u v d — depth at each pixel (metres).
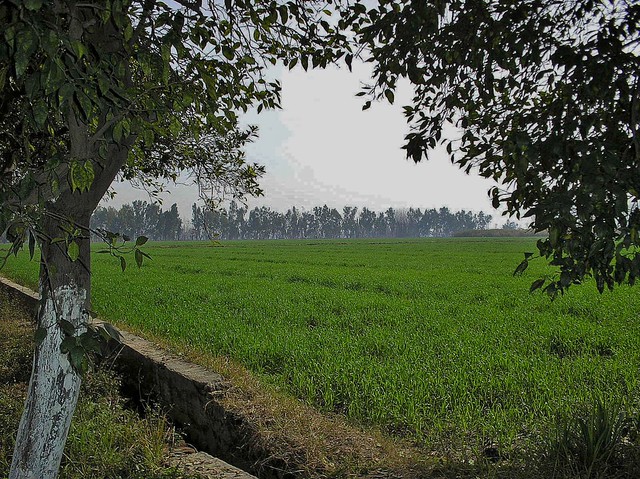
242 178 6.29
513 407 6.07
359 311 13.77
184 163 6.29
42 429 3.16
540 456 4.16
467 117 3.74
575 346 9.33
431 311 13.58
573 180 2.27
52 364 3.15
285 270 31.02
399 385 6.89
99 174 3.14
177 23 2.46
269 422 5.02
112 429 4.73
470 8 3.12
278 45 4.39
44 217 2.93
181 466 4.27
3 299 13.77
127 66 2.85
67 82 1.95
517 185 3.11
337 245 79.06
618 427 4.19
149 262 39.94
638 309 13.24
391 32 3.30
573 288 17.67
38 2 1.72
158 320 12.26
